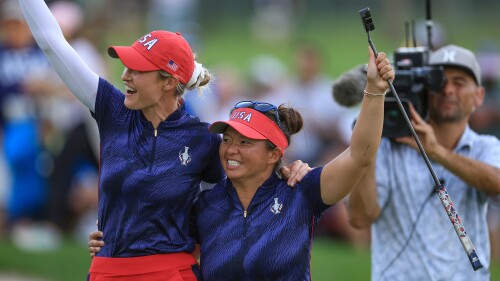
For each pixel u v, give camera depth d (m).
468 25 82.44
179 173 17.03
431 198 19.50
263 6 93.50
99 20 36.66
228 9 92.94
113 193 16.95
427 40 20.75
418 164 19.61
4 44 35.28
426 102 19.95
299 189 16.94
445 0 81.88
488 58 39.72
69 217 34.91
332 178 16.64
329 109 39.59
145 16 75.31
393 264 19.67
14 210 35.47
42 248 33.41
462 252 19.36
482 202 19.66
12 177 35.34
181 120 17.23
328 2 96.69
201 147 17.28
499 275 30.05
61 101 34.50
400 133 19.48
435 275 19.31
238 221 16.91
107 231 17.03
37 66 34.94
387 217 19.81
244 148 16.78
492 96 38.81
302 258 16.73
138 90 16.86
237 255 16.69
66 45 17.22
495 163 19.62
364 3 96.00
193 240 17.38
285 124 17.23
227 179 17.20
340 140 37.41
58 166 34.22
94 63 34.19
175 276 16.92
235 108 17.17
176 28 71.81
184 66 17.09
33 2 17.03
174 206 17.02
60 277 30.02
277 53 79.50
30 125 35.09
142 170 16.89
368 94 16.22
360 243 35.25
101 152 17.27
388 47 74.00
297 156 35.94
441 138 20.17
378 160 19.81
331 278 29.41
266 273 16.64
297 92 40.75
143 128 17.09
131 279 16.83
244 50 80.25
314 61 40.66
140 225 16.88
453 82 19.86
